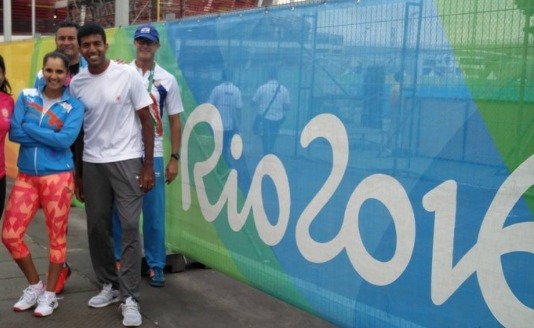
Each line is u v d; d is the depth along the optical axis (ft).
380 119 10.84
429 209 10.02
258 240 14.06
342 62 11.59
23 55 28.53
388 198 10.74
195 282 17.12
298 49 12.64
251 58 14.06
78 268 17.95
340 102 11.65
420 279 10.20
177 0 56.59
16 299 15.33
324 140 12.06
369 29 11.01
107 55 21.08
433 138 9.93
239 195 14.66
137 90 13.98
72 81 14.29
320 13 12.07
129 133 14.03
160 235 16.53
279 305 15.52
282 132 13.16
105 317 14.33
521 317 8.76
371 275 11.11
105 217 14.44
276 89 13.30
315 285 12.42
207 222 15.97
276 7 13.21
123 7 21.71
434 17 9.87
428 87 9.99
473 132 9.33
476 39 9.26
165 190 17.89
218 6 58.59
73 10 79.51
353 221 11.45
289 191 13.03
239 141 14.60
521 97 8.70
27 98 13.99
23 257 14.40
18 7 85.46
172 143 16.40
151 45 15.87
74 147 15.60
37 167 13.98
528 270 8.65
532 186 8.57
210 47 15.57
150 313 14.71
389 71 10.66
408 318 10.44
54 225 14.25
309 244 12.52
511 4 8.80
